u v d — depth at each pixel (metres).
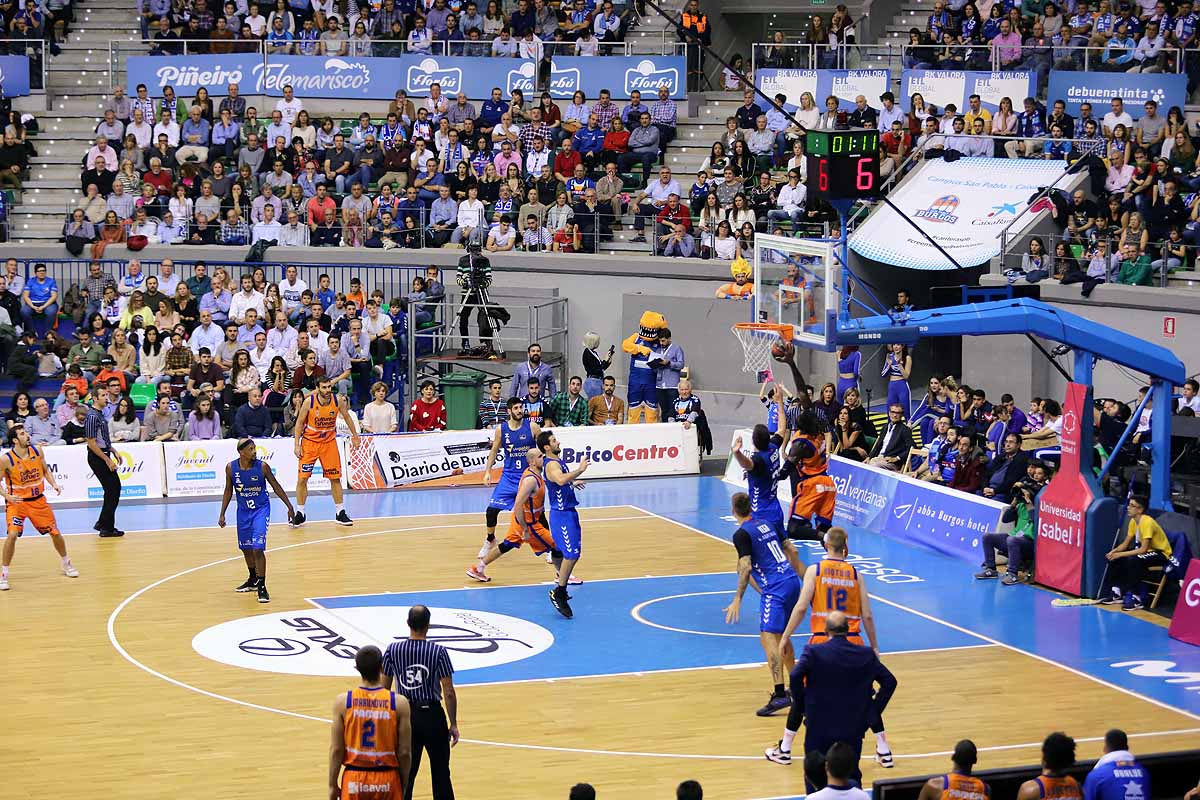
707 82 35.91
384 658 12.02
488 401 29.28
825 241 18.19
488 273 29.12
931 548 22.33
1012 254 27.75
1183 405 23.12
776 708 15.11
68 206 33.44
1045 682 16.25
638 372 28.58
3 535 23.00
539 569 21.12
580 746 14.21
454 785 13.16
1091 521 19.36
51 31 36.25
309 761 13.74
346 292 31.78
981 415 24.08
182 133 33.66
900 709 15.33
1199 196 26.91
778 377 29.88
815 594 14.05
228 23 36.28
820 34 34.38
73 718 14.93
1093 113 31.27
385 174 32.88
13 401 26.81
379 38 35.53
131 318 29.11
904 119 31.72
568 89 34.53
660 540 22.84
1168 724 14.86
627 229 32.09
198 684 16.02
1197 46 31.19
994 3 33.84
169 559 21.48
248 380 27.08
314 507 25.09
